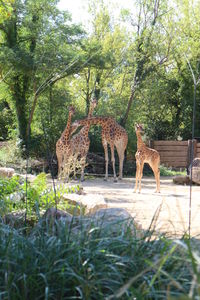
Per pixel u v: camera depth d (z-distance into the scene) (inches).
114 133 671.1
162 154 881.5
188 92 1029.8
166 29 999.6
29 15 819.4
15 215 199.3
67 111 866.8
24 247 121.4
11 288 105.2
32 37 807.7
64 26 802.2
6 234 134.3
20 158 721.6
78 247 114.7
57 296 108.0
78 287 102.7
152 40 928.3
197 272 80.7
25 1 829.8
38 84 743.7
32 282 107.6
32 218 198.7
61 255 115.7
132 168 812.6
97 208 235.3
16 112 861.2
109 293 109.2
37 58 711.7
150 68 948.6
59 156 608.7
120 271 114.4
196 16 1043.3
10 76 805.9
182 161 880.3
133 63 963.3
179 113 1089.4
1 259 113.9
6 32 820.0
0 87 868.6
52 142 816.9
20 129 845.2
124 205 337.1
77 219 151.6
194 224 247.4
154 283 106.1
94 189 502.3
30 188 239.9
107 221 151.1
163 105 1098.7
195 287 89.0
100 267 111.0
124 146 685.9
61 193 257.9
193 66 965.2
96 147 853.2
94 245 120.3
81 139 652.1
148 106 1055.0
